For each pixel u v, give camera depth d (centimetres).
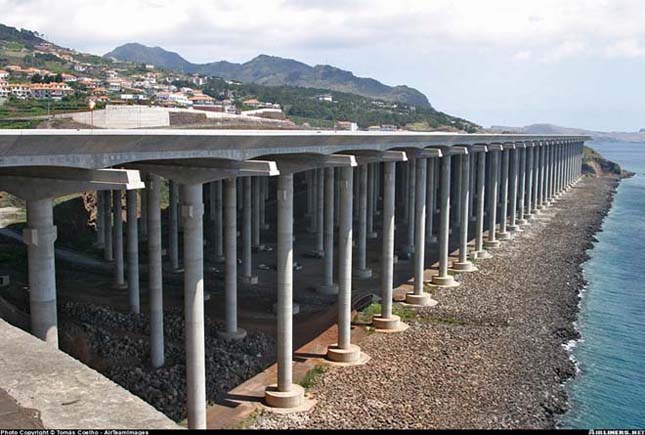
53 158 2372
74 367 1416
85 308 5238
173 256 7112
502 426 3553
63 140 2289
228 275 4700
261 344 4678
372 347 4675
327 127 7406
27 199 2631
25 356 1468
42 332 2655
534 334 5272
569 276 7500
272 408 3619
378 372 4206
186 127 4509
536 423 3650
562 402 4019
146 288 6284
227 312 4725
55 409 1211
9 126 3869
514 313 5778
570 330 5488
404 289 6347
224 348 4506
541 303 6219
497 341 4991
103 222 8581
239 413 3541
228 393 3819
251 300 5856
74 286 6266
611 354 5003
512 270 7525
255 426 3375
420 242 5756
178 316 5112
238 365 4181
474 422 3572
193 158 3073
